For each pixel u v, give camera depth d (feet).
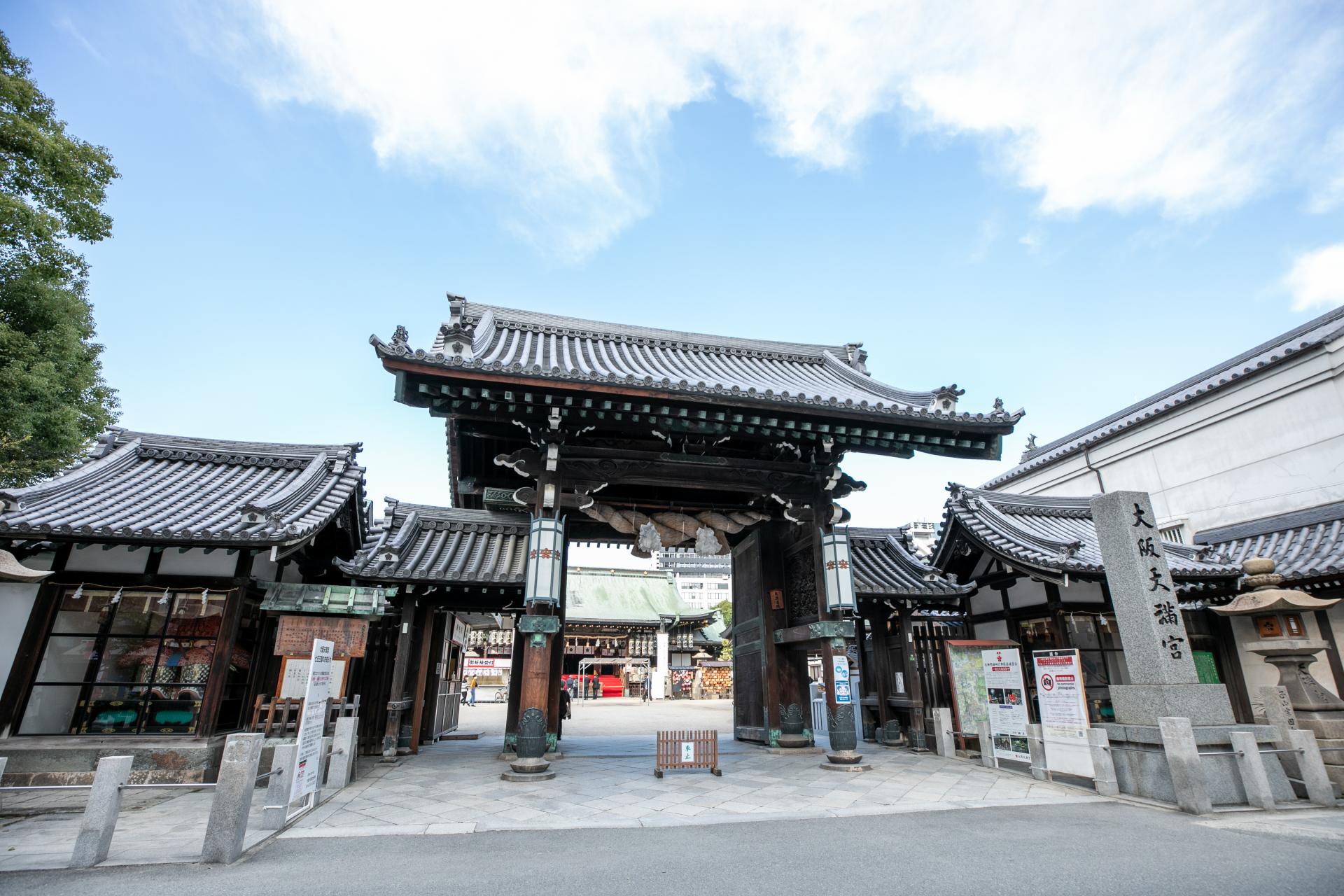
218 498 37.24
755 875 16.43
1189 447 62.95
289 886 15.64
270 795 21.07
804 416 34.27
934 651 45.78
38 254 56.80
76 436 63.00
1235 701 45.70
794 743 40.29
